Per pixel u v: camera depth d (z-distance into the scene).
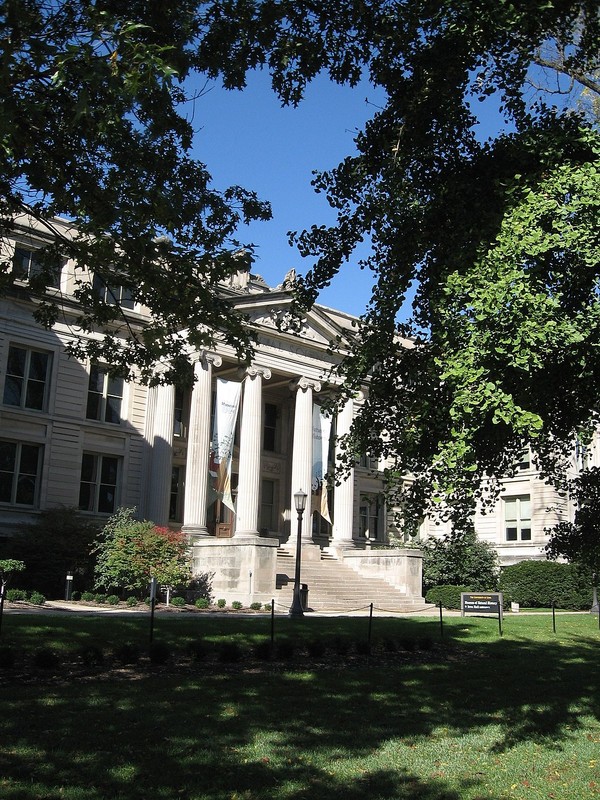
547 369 10.14
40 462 35.94
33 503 35.56
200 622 20.97
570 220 9.67
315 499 41.78
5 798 7.21
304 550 40.62
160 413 38.94
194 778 8.21
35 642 15.10
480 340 9.10
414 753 9.88
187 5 12.88
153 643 15.10
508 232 9.65
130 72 10.26
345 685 13.97
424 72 11.88
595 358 9.77
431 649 20.16
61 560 32.09
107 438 38.09
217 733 9.93
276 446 47.09
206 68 13.52
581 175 9.52
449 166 12.30
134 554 31.77
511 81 12.23
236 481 44.12
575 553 14.29
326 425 42.69
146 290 15.88
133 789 7.73
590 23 12.76
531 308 8.98
